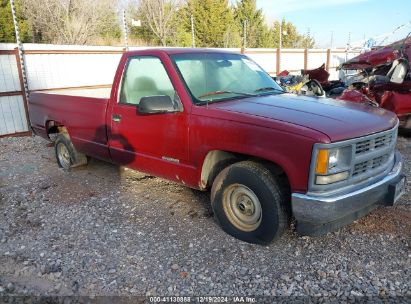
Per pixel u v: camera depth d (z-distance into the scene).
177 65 4.18
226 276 3.27
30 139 9.71
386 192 3.58
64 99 5.71
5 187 5.75
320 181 3.09
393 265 3.34
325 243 3.72
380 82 8.70
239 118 3.50
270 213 3.43
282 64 19.95
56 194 5.32
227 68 4.56
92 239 3.98
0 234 4.16
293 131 3.16
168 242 3.85
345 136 3.12
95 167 6.48
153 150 4.34
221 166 3.99
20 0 22.77
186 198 4.96
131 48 12.59
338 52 24.06
